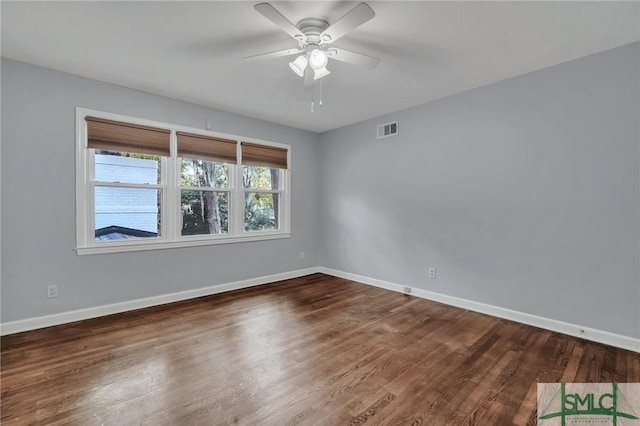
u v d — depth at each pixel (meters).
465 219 3.45
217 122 4.03
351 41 2.40
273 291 4.16
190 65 2.80
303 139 5.07
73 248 3.02
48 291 2.90
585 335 2.67
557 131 2.79
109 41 2.39
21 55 2.62
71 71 2.93
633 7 1.96
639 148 2.40
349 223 4.80
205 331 2.82
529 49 2.51
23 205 2.77
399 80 3.12
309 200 5.19
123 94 3.29
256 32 2.29
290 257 4.92
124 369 2.16
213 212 4.11
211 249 4.02
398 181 4.11
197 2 1.93
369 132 4.46
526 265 3.00
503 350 2.46
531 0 1.91
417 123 3.88
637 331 2.43
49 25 2.17
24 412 1.71
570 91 2.71
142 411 1.73
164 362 2.26
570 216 2.73
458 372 2.14
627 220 2.46
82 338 2.65
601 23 2.14
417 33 2.28
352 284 4.53
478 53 2.58
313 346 2.53
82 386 1.95
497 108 3.17
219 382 2.01
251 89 3.36
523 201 3.01
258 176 4.60
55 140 2.92
